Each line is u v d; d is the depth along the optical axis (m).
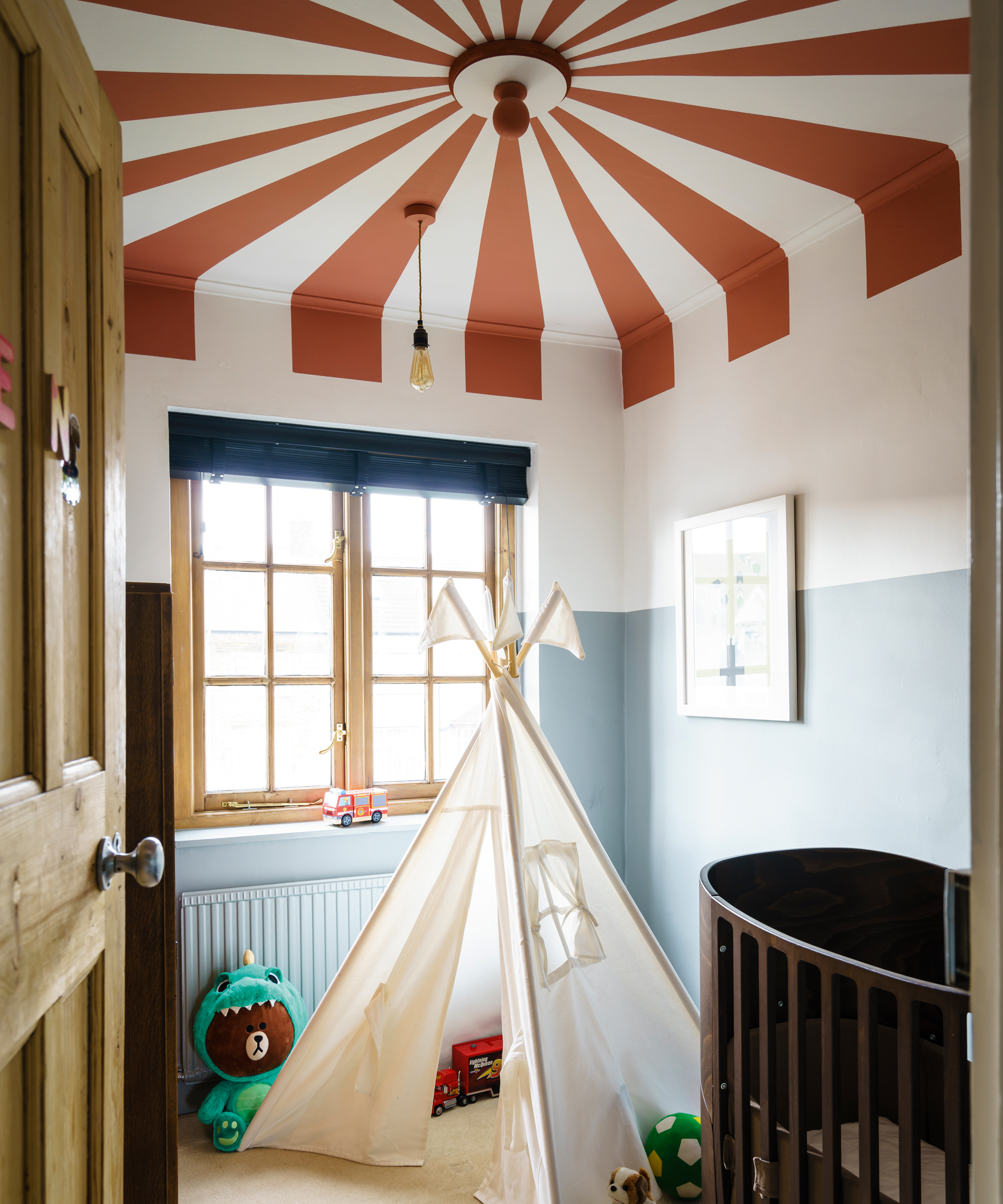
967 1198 1.37
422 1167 2.43
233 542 3.13
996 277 0.53
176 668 3.00
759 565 2.71
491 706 2.52
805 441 2.60
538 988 2.16
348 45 1.78
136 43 1.75
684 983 3.03
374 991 2.49
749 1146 1.80
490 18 1.70
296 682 3.19
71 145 1.01
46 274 0.89
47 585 0.88
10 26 0.81
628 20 1.72
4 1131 0.79
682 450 3.16
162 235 2.58
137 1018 1.70
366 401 3.14
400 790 3.30
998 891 0.53
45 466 0.88
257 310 3.00
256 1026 2.63
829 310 2.53
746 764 2.77
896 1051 2.02
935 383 2.20
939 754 2.14
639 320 3.30
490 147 2.15
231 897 2.83
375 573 3.32
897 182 2.29
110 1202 1.09
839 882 2.26
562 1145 2.10
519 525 3.53
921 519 2.22
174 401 2.87
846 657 2.42
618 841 3.41
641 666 3.37
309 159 2.19
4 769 0.79
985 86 0.54
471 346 3.30
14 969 0.78
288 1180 2.36
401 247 2.68
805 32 1.74
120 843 1.14
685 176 2.29
